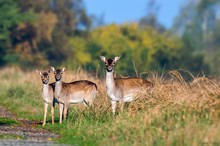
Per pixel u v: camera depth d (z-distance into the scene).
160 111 68.00
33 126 76.31
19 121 81.31
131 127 64.81
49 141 65.06
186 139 59.56
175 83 75.44
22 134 69.19
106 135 65.00
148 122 64.75
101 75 98.19
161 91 74.19
